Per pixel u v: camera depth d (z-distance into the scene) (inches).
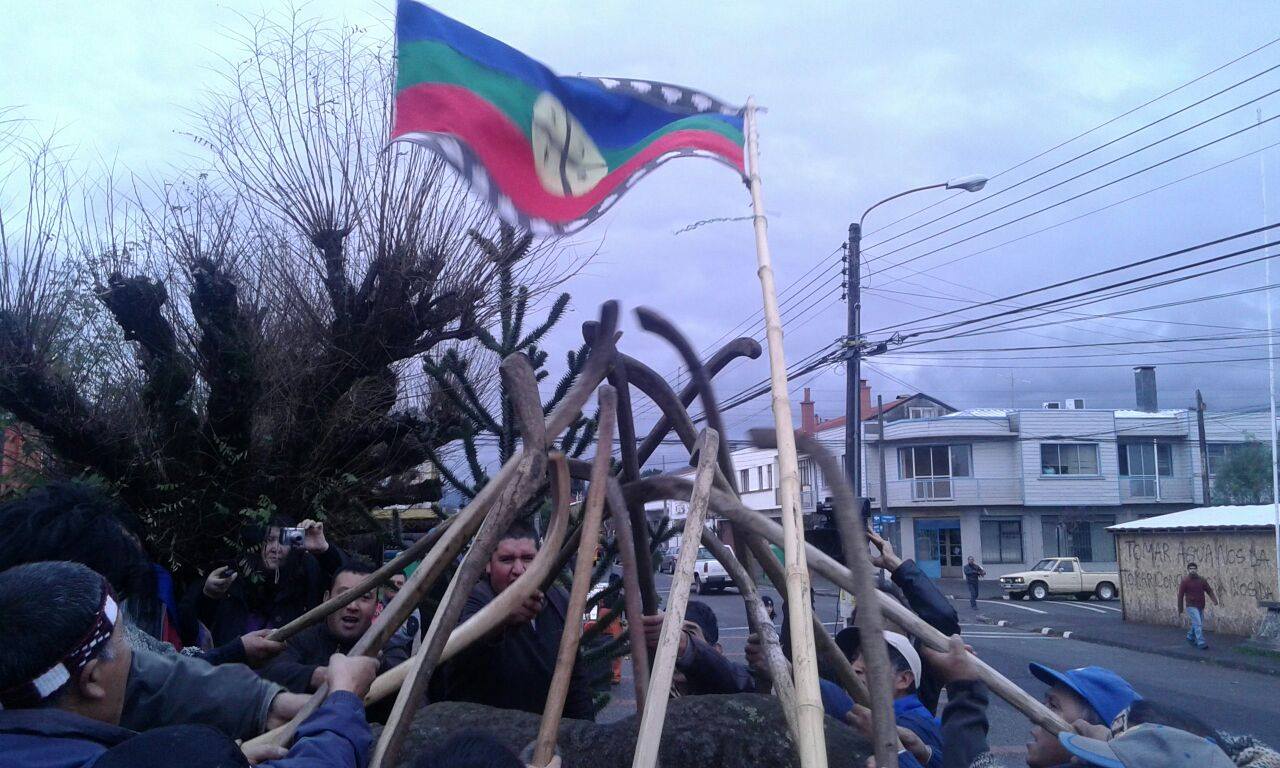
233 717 74.2
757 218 80.5
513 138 90.2
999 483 1582.2
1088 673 87.6
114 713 60.5
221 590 152.3
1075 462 1596.9
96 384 226.4
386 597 161.0
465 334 239.3
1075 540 1579.7
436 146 85.4
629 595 75.7
